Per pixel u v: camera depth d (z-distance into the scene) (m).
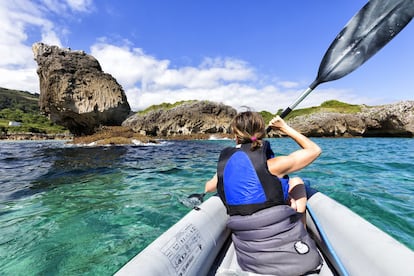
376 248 1.31
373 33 2.45
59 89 20.22
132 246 2.54
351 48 2.50
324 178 5.26
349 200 3.71
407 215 3.10
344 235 1.59
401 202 3.58
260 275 1.48
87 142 18.28
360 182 4.86
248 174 1.48
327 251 1.76
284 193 1.51
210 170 6.83
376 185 4.61
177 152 11.95
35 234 2.83
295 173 5.84
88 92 20.97
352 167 6.64
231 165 1.55
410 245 2.37
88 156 10.27
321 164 7.18
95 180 5.59
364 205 3.48
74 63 21.16
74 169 7.05
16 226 3.05
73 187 4.95
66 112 21.22
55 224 3.10
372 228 1.51
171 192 4.52
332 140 21.62
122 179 5.68
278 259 1.42
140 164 7.96
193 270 1.46
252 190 1.47
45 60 20.88
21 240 2.70
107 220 3.21
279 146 15.73
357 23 2.55
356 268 1.35
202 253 1.61
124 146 15.87
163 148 14.40
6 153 12.03
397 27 2.36
